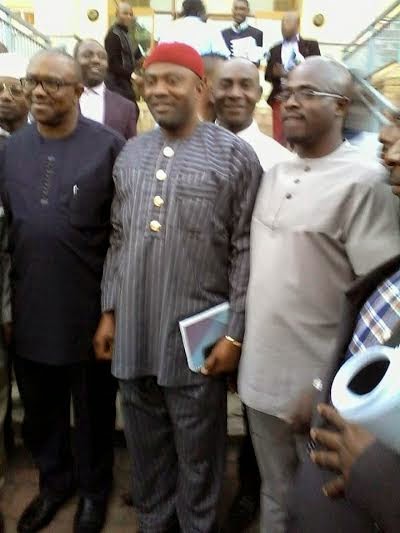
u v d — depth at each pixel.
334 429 1.20
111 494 2.69
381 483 1.00
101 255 2.22
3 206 2.21
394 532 1.00
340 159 1.76
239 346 1.95
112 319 2.12
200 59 1.91
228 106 2.46
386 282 1.33
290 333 1.76
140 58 5.47
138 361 1.98
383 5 10.53
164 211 1.88
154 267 1.90
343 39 10.72
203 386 2.00
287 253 1.74
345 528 1.25
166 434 2.21
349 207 1.68
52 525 2.51
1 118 2.66
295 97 1.75
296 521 1.40
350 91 1.80
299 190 1.76
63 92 2.04
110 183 2.14
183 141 1.93
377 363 1.08
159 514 2.30
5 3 11.30
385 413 0.95
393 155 1.54
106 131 2.19
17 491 2.71
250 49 6.29
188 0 5.07
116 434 2.97
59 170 2.10
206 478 2.14
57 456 2.51
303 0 10.61
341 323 1.42
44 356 2.20
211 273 1.94
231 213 1.93
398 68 4.68
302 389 1.75
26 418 2.47
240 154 1.91
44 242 2.09
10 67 2.64
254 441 1.97
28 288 2.15
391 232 1.67
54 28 10.70
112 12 10.65
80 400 2.35
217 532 2.27
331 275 1.72
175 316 1.92
